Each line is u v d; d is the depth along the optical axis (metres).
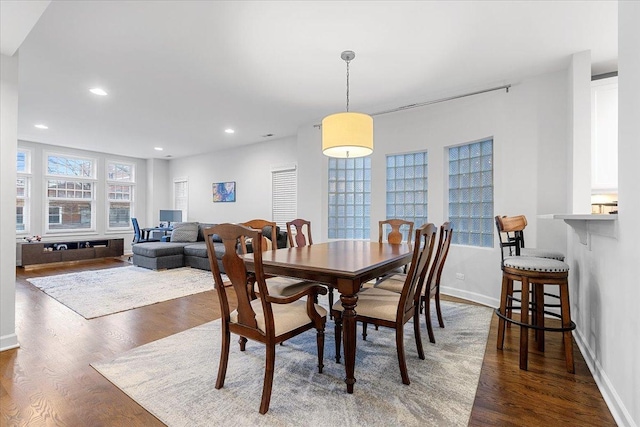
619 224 1.56
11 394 1.77
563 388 1.83
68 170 6.91
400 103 4.08
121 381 1.91
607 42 2.61
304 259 2.16
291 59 2.93
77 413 1.61
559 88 3.09
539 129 3.19
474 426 1.51
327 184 4.96
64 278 4.87
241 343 2.33
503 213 3.40
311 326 1.92
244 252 2.36
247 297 1.72
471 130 3.71
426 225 1.97
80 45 2.67
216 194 7.32
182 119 4.80
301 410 1.63
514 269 2.12
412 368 2.06
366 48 2.73
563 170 3.05
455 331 2.70
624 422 1.47
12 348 2.38
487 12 2.24
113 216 7.62
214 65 3.04
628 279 1.46
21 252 5.76
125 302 3.61
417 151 4.25
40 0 1.75
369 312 1.99
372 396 1.75
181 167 8.11
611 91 2.79
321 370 2.01
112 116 4.64
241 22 2.36
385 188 4.53
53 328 2.81
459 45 2.67
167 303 3.59
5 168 2.39
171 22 2.35
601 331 1.84
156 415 1.59
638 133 1.36
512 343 2.45
